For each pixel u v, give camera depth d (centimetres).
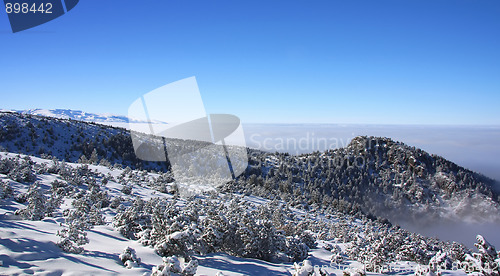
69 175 3703
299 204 8525
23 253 681
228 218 1368
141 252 980
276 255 1403
